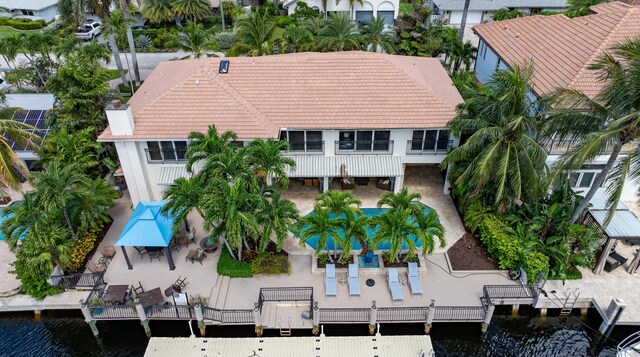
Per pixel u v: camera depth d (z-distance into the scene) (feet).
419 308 85.30
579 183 109.50
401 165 111.14
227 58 119.03
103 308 85.46
